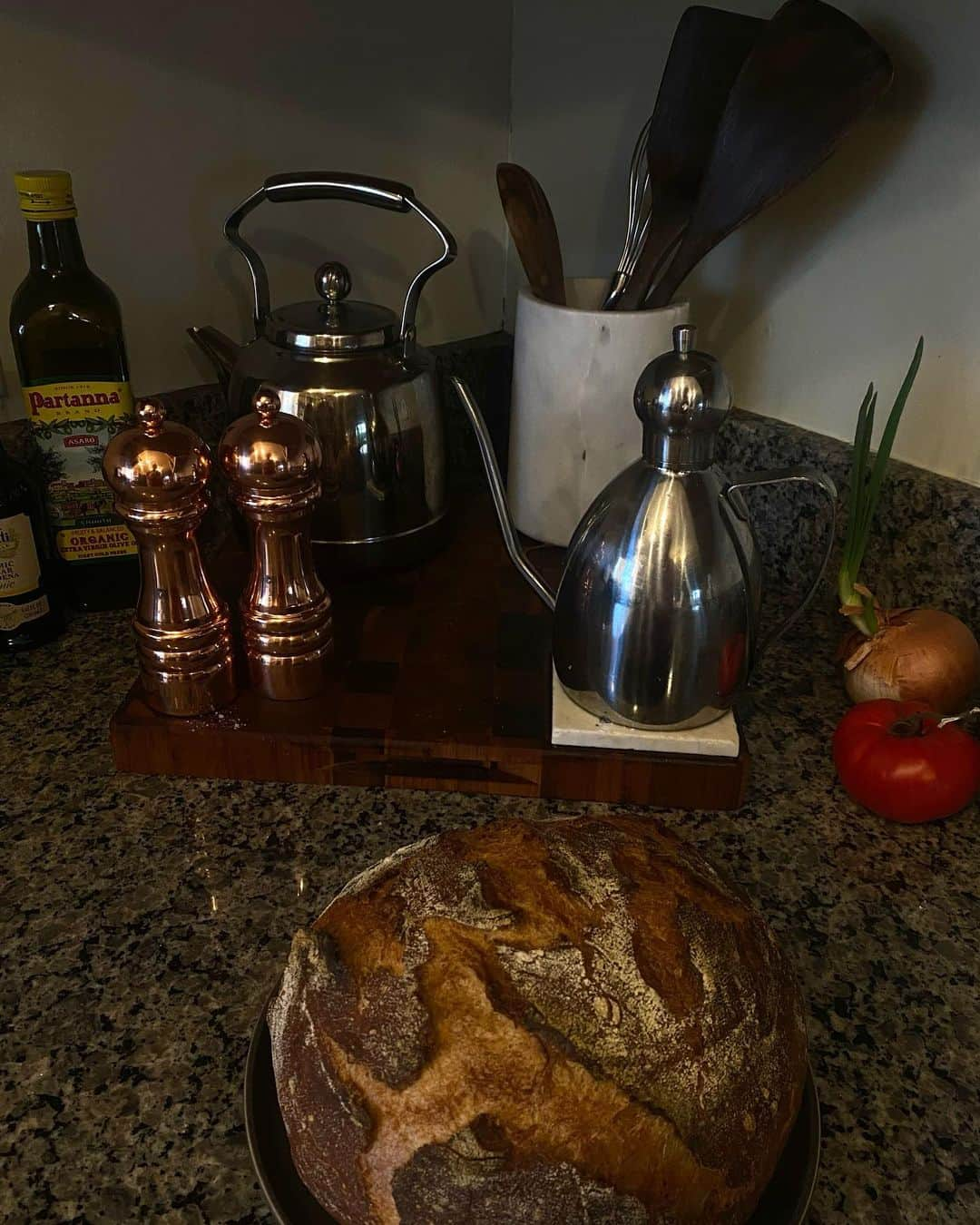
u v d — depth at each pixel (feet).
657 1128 1.03
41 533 2.37
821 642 2.52
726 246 2.59
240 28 2.43
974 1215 1.29
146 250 2.50
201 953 1.62
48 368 2.19
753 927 1.27
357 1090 1.07
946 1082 1.46
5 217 2.26
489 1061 1.04
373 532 2.47
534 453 2.63
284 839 1.87
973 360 2.20
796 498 2.56
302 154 2.68
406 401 2.40
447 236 2.33
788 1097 1.15
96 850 1.82
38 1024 1.49
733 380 2.72
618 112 2.76
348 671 2.20
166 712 2.01
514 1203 1.00
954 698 2.12
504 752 1.96
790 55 2.07
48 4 2.13
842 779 1.99
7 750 2.06
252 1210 1.26
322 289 2.33
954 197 2.12
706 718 1.97
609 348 2.38
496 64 2.98
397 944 1.15
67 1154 1.32
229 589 2.47
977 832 1.94
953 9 2.01
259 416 1.91
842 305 2.40
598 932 1.14
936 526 2.29
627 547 1.82
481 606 2.48
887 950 1.68
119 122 2.33
